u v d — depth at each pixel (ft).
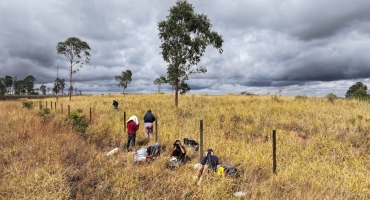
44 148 22.93
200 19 57.88
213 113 42.83
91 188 16.29
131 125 26.43
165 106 58.29
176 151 22.52
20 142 25.40
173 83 60.29
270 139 29.66
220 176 17.87
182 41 57.88
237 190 16.58
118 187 16.02
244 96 81.20
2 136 27.07
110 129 33.42
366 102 52.13
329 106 46.03
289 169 20.58
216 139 28.45
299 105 47.73
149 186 16.53
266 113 40.81
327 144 26.81
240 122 37.04
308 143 27.84
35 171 17.07
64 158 20.58
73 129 31.76
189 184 16.62
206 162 18.99
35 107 63.21
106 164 19.76
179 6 57.26
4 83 300.20
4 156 21.12
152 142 28.35
